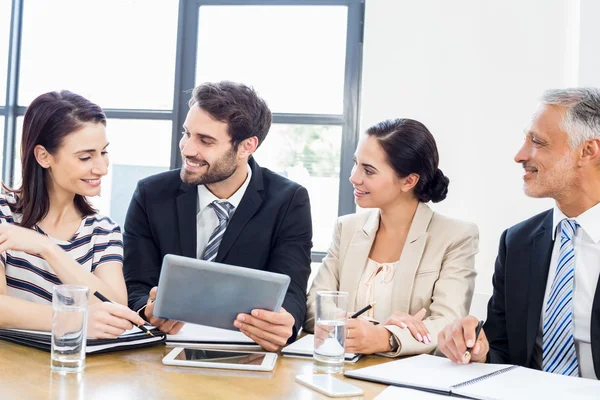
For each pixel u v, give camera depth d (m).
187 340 1.57
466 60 3.28
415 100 3.33
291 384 1.26
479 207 3.25
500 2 3.25
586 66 3.02
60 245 1.81
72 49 4.02
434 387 1.23
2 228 1.62
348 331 1.53
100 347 1.42
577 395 1.20
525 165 1.75
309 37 3.77
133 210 2.09
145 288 2.00
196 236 2.03
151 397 1.13
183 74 3.83
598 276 1.64
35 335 1.45
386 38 3.36
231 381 1.26
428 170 2.00
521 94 3.22
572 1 3.16
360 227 2.13
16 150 4.06
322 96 3.75
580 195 1.70
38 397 1.10
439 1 3.31
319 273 2.14
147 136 3.91
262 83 3.80
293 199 2.08
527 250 1.78
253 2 3.78
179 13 3.82
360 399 1.17
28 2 4.06
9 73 4.02
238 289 1.45
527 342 1.70
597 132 1.64
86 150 1.74
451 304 1.85
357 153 2.03
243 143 1.99
